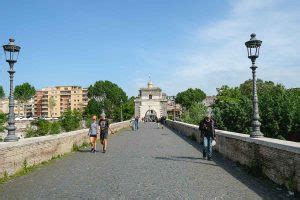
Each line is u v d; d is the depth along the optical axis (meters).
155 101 118.00
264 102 30.06
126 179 10.97
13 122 12.87
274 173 10.20
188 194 8.87
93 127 19.66
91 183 10.40
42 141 14.83
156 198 8.45
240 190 9.33
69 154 18.30
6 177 11.24
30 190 9.54
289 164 9.11
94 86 143.38
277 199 8.35
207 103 157.62
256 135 12.52
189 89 156.50
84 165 14.20
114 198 8.47
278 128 27.81
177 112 151.38
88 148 21.70
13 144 11.88
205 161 15.16
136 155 17.62
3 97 159.75
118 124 47.19
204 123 15.86
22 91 161.38
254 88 13.20
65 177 11.48
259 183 10.24
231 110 33.12
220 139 17.73
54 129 52.34
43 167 13.73
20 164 12.49
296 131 27.81
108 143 25.55
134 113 118.50
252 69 13.55
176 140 28.23
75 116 56.81
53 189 9.63
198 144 24.22
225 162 14.78
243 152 13.34
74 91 196.50
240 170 12.65
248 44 13.52
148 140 28.36
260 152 11.39
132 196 8.66
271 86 75.94
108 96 141.25
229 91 63.81
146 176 11.48
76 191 9.33
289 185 9.06
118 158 16.42
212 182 10.43
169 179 10.93
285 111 27.88
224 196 8.65
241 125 32.44
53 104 178.38
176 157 16.66
